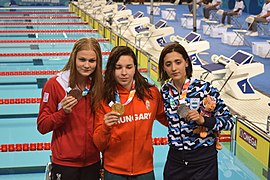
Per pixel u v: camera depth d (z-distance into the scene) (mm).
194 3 8945
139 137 2795
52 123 2727
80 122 2807
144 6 20453
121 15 12305
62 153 2838
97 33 13680
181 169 2920
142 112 2777
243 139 4980
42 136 5684
